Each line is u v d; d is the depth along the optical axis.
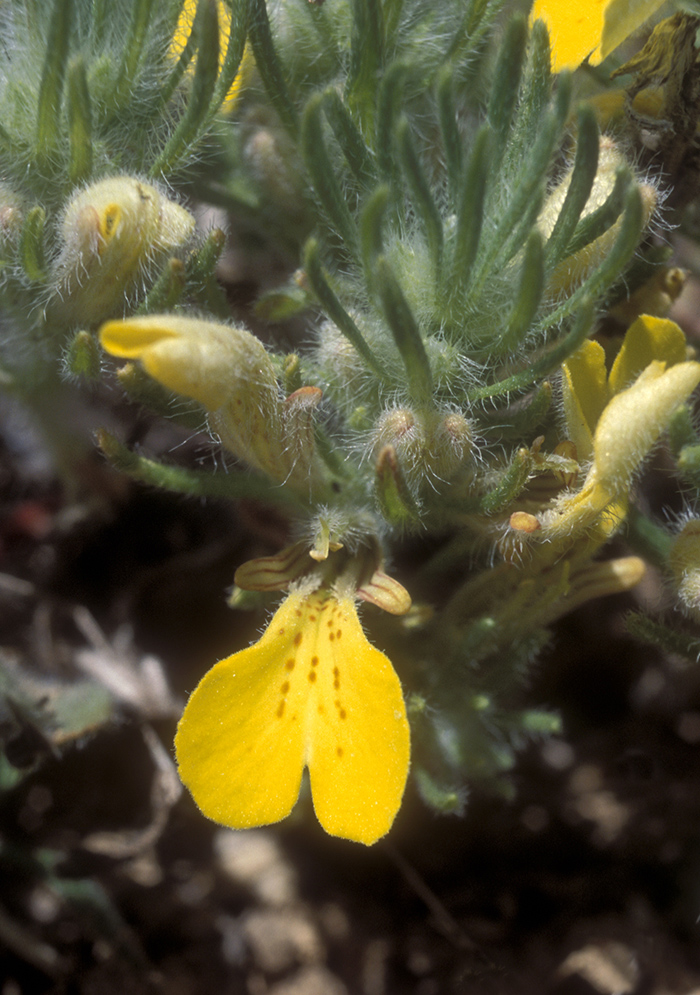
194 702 0.10
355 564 0.11
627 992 0.12
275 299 0.11
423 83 0.11
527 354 0.11
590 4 0.11
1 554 0.13
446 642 0.11
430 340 0.10
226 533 0.13
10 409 0.13
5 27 0.11
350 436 0.11
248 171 0.12
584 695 0.13
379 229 0.10
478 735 0.11
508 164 0.10
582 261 0.10
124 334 0.10
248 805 0.10
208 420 0.10
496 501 0.10
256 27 0.11
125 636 0.13
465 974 0.12
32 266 0.11
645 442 0.10
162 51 0.11
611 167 0.11
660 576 0.12
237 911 0.13
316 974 0.13
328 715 0.10
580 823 0.13
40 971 0.12
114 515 0.13
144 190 0.10
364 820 0.10
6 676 0.12
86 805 0.13
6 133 0.11
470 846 0.13
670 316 0.14
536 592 0.11
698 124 0.11
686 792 0.13
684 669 0.13
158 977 0.12
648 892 0.13
